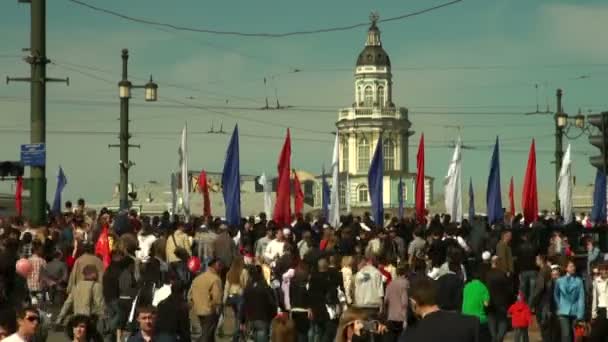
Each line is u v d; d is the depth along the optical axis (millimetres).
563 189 42875
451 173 39688
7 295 19375
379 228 30797
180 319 16703
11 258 19516
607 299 22766
